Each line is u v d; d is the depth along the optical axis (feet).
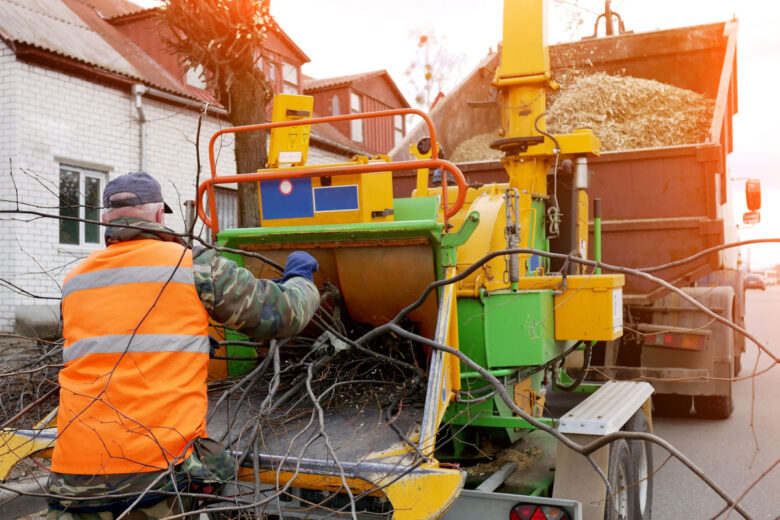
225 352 12.03
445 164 10.31
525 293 11.75
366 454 8.79
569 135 15.52
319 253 11.23
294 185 11.53
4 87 37.68
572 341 14.25
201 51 24.98
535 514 9.43
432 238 10.28
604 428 10.73
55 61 39.11
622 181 22.41
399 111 10.79
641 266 22.24
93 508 7.22
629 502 12.25
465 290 11.92
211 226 11.59
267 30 25.93
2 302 36.50
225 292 7.70
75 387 7.48
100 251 8.06
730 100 29.35
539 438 14.38
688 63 29.94
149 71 47.55
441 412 9.33
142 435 7.22
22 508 11.93
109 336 7.47
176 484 7.29
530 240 15.29
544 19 16.10
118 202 7.99
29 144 38.09
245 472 9.09
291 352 11.88
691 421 23.70
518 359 11.73
